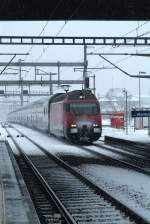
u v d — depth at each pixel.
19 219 11.84
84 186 19.48
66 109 43.84
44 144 45.62
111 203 15.28
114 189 18.42
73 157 32.50
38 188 19.20
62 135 46.53
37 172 23.28
